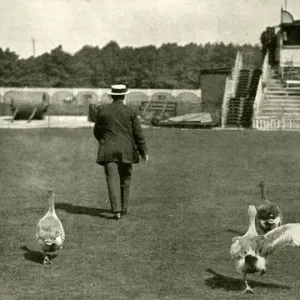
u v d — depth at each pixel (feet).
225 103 167.12
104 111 47.52
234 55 456.86
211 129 150.10
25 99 184.03
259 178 70.28
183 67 444.55
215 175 72.74
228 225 45.29
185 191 60.95
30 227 44.88
